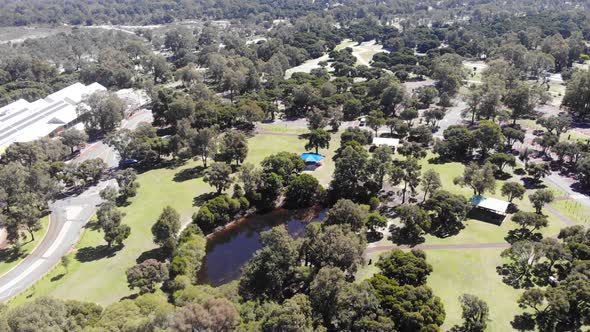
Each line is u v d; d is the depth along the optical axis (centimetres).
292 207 16375
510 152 19800
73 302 9631
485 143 18900
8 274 12706
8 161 18712
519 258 11969
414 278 10788
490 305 10888
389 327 9150
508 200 15800
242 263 13412
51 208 16362
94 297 11469
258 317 9525
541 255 11625
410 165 15812
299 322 8644
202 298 9050
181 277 11056
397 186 17075
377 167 16288
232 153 18638
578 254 11638
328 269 10062
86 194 17425
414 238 13775
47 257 13462
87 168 17875
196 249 12438
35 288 11906
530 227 14212
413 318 9350
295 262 11638
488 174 15150
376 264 11531
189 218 15312
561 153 18150
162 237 13062
